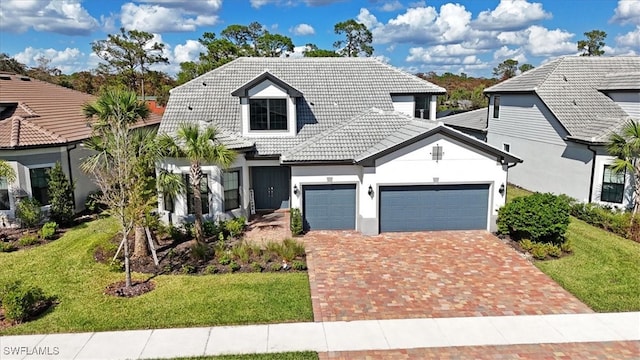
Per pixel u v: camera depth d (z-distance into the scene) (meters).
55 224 19.97
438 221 20.22
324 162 19.52
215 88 25.86
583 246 18.14
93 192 25.03
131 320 12.19
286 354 10.62
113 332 11.62
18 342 11.13
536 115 27.14
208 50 60.00
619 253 17.31
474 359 10.50
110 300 13.39
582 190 23.45
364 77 27.47
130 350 10.80
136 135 17.08
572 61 28.17
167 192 18.81
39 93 28.42
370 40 73.62
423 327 11.93
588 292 13.95
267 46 63.75
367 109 24.22
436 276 15.30
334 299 13.56
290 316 12.46
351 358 10.52
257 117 22.77
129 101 15.48
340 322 12.18
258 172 23.95
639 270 15.60
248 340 11.24
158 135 19.56
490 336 11.49
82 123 26.00
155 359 10.45
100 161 20.42
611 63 28.05
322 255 17.36
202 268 15.99
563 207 17.38
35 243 18.83
